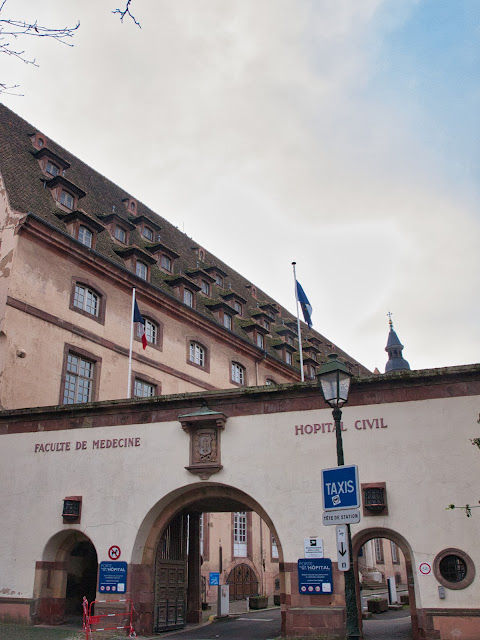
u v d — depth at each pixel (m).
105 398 24.12
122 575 15.34
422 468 14.14
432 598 13.19
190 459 15.77
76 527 16.11
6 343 20.28
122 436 16.61
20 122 28.44
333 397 10.78
